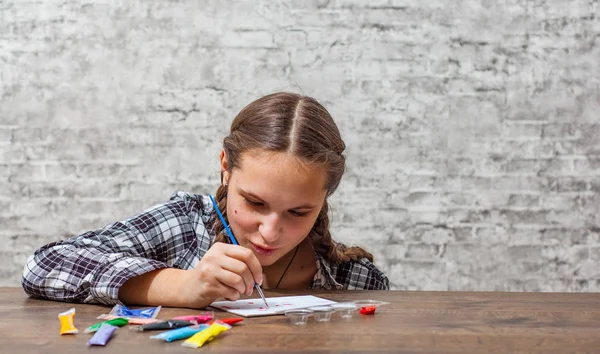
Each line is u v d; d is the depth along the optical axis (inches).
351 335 33.6
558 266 114.5
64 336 33.0
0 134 113.9
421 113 114.3
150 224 54.3
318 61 114.2
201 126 113.9
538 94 114.8
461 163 114.3
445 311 41.9
